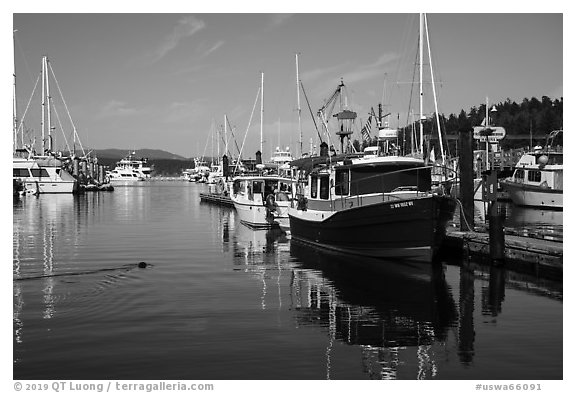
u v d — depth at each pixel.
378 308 13.61
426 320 12.51
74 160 82.50
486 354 10.25
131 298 14.48
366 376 9.27
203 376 9.21
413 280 17.00
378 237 20.20
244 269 19.08
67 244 25.38
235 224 36.91
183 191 100.44
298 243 26.55
